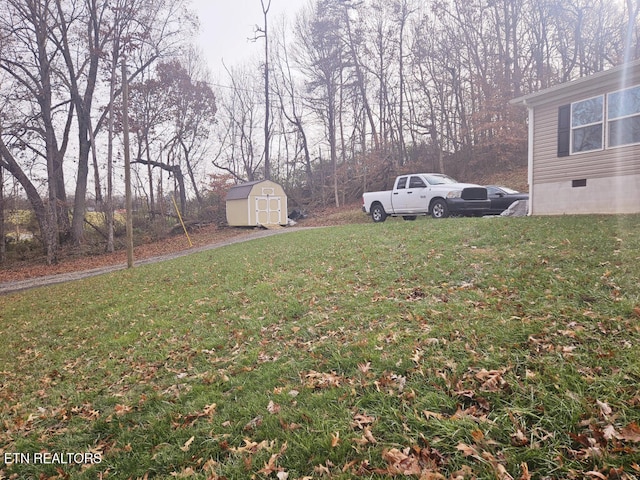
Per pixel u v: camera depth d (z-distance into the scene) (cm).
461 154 2711
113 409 370
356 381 327
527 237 718
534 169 1159
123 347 549
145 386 408
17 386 478
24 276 1780
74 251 2305
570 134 1055
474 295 477
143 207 3225
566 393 256
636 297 388
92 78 2466
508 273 533
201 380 395
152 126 3044
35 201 2352
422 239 871
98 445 317
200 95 3281
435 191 1348
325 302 568
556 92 1067
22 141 2289
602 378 266
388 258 754
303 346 432
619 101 945
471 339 356
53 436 344
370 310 495
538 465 210
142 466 277
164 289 884
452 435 239
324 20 3047
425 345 363
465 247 730
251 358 423
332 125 3212
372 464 230
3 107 2209
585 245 598
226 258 1170
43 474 291
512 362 306
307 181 3606
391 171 2945
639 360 279
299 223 2717
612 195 969
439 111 2877
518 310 409
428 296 510
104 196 2948
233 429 296
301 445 257
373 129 3122
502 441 230
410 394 288
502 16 2723
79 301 928
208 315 616
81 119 2516
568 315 373
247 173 3828
